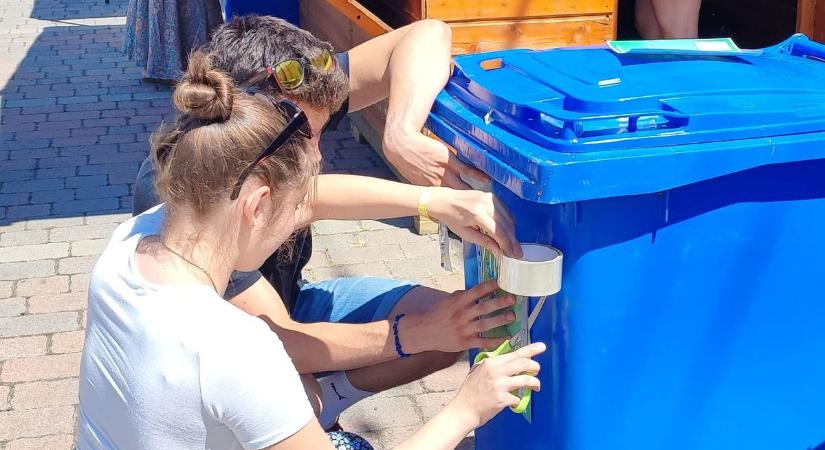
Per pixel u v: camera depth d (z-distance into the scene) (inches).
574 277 72.6
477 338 84.3
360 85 102.3
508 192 79.1
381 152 224.7
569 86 77.8
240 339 61.9
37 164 237.0
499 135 73.8
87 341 68.0
